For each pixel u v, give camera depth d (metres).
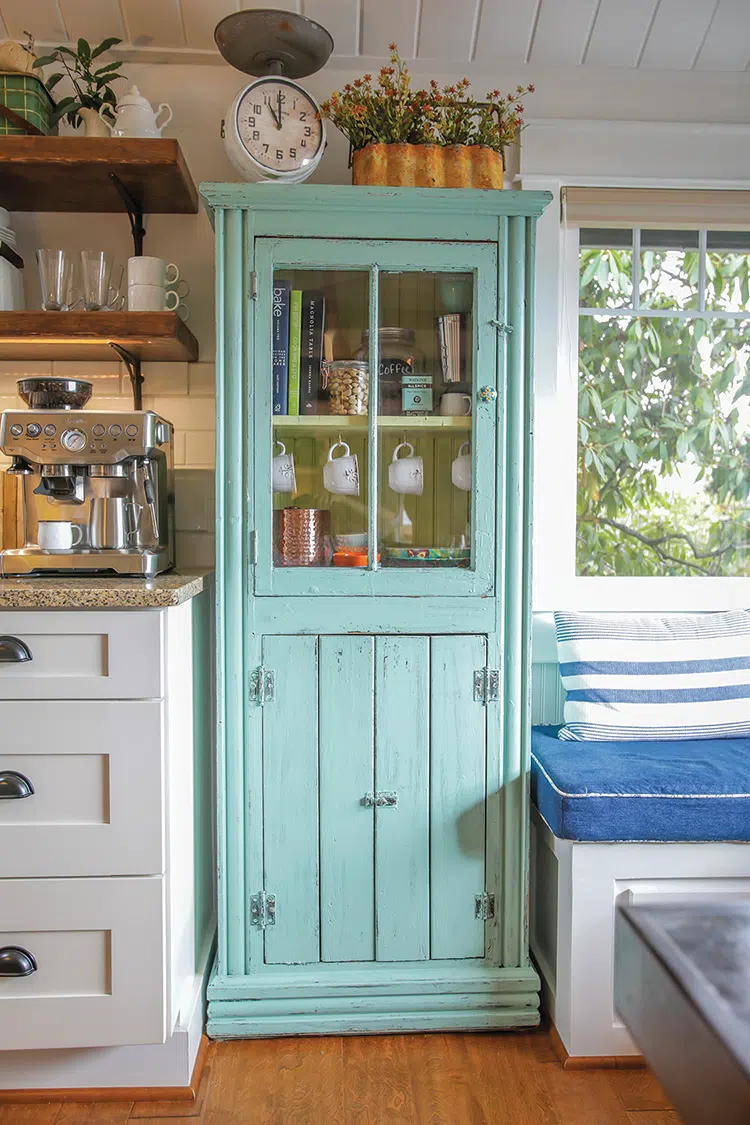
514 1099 1.60
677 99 2.20
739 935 0.61
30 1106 1.61
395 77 2.15
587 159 2.18
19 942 1.51
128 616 1.50
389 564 1.81
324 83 2.12
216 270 1.73
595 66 2.17
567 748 1.88
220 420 1.74
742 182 2.22
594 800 1.62
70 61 2.09
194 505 2.14
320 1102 1.60
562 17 2.06
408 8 2.03
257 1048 1.77
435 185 1.80
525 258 1.78
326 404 1.79
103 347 1.95
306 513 1.79
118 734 1.50
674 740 1.95
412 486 1.80
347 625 1.77
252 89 1.79
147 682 1.50
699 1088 0.51
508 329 1.77
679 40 2.12
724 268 2.29
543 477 2.20
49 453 1.73
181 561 2.15
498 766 1.80
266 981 1.77
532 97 2.17
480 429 1.77
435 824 1.80
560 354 2.24
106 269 1.84
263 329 1.74
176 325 1.80
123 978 1.52
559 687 2.22
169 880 1.54
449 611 1.78
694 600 2.26
